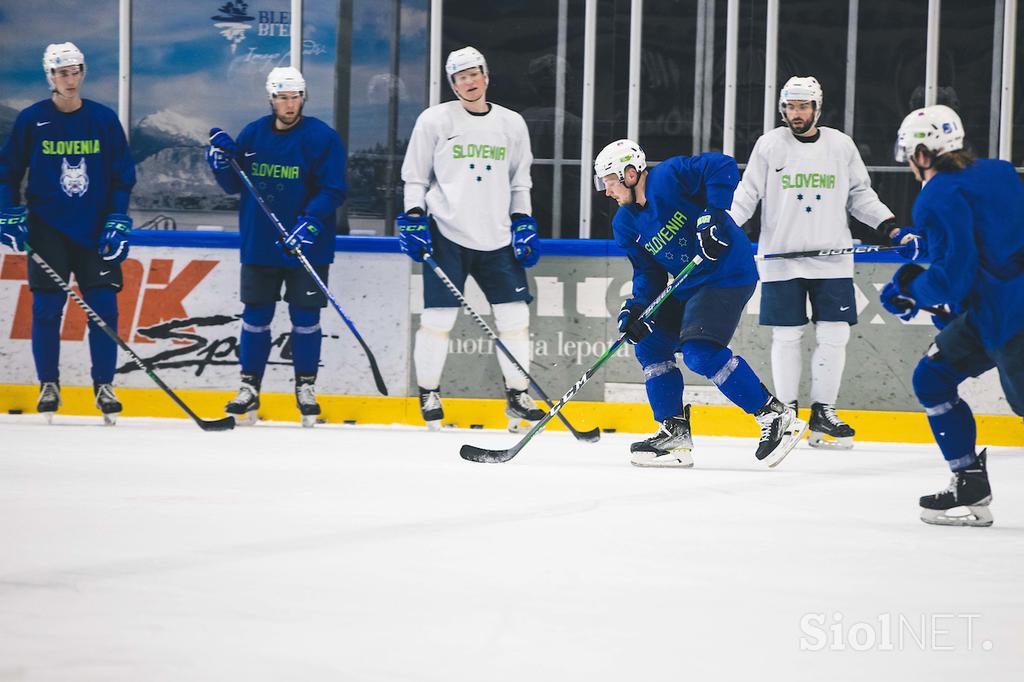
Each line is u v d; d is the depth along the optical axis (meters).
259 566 10.39
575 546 11.52
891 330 23.58
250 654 7.84
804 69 27.91
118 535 11.70
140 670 7.50
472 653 7.91
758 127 27.33
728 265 17.72
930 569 10.73
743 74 27.27
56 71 22.08
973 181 12.14
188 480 15.54
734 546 11.69
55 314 22.39
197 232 24.28
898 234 21.80
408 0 26.89
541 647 8.09
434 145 22.73
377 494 14.68
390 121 27.16
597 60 27.22
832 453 21.06
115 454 18.14
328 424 24.20
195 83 27.61
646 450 18.31
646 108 27.70
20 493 14.20
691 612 9.07
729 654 8.01
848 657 7.98
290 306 23.11
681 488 15.84
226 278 24.31
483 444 21.05
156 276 24.42
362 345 22.39
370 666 7.61
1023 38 27.05
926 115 12.38
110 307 22.55
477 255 22.98
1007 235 12.07
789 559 11.09
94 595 9.32
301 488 15.05
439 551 11.16
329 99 27.22
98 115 22.47
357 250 24.30
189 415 21.86
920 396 13.25
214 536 11.72
